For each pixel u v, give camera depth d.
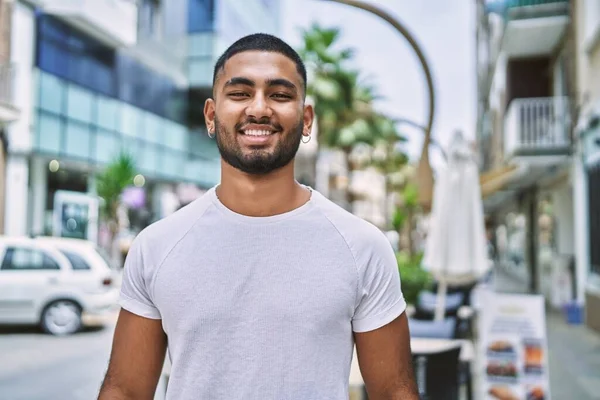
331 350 1.39
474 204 6.13
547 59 14.87
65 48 17.92
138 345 1.48
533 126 12.46
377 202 50.94
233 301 1.39
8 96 14.81
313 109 1.64
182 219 1.50
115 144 20.39
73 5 17.06
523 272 21.05
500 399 4.48
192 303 1.40
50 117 17.25
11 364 7.35
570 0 11.62
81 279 9.38
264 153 1.45
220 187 1.55
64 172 19.09
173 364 1.42
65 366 7.27
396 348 1.47
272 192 1.48
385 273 1.46
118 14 19.33
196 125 26.00
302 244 1.43
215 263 1.42
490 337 4.56
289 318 1.38
